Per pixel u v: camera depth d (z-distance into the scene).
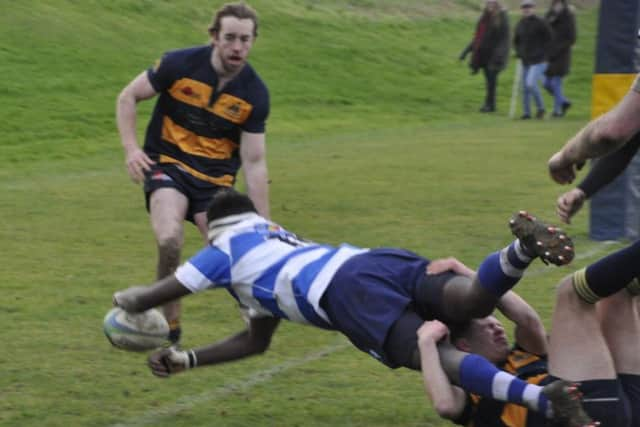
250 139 15.91
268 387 14.41
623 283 10.71
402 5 91.12
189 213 16.05
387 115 58.62
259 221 12.03
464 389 10.65
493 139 47.81
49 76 56.03
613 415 10.80
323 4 85.81
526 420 10.80
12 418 13.04
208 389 14.31
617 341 11.25
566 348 11.00
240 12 15.48
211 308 18.84
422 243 24.47
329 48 73.12
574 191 11.98
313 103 60.12
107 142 46.12
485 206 29.89
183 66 15.68
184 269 12.01
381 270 11.25
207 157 15.88
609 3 23.80
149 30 67.75
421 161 40.16
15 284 20.50
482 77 72.44
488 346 11.57
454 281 11.00
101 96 54.28
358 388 14.38
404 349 10.88
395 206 29.95
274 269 11.55
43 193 33.12
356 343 11.30
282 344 16.55
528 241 10.24
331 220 27.69
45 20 63.94
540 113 57.34
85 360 15.57
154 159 15.91
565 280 11.15
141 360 15.64
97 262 22.80
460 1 96.56
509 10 94.88
